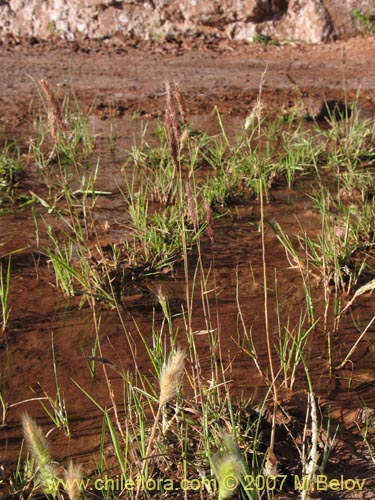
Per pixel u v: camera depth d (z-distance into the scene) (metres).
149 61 11.02
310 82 9.68
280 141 7.18
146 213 5.08
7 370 3.59
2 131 7.41
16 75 9.95
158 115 8.19
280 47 11.85
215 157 6.39
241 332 3.88
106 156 6.78
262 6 12.00
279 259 4.69
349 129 6.94
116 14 12.23
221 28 12.23
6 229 5.14
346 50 11.53
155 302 4.20
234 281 4.43
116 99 8.84
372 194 5.73
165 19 12.24
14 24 12.55
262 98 8.84
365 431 3.08
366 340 3.80
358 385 3.44
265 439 3.02
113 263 4.52
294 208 5.54
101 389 3.43
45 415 3.28
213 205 5.56
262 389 3.38
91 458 3.00
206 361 3.63
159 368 3.27
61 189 5.84
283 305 4.14
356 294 3.59
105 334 3.88
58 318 4.05
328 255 4.49
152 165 6.38
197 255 4.75
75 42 12.09
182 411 2.98
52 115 3.15
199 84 9.60
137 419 3.09
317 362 3.62
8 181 6.07
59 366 3.62
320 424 3.11
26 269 4.58
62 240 4.98
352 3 11.98
